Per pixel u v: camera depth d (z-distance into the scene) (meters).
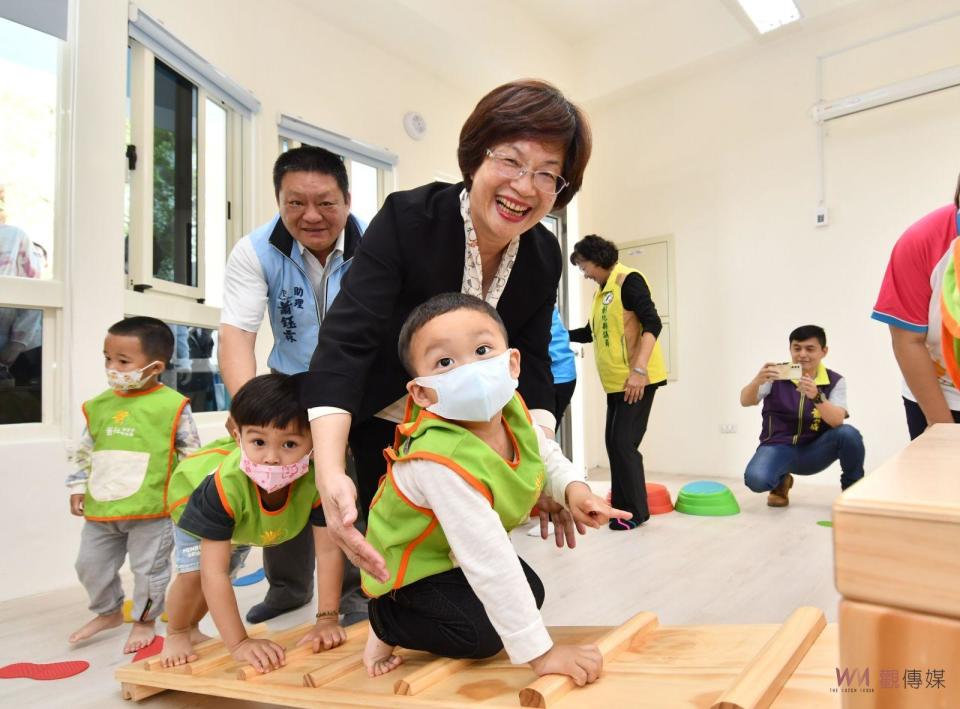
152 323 1.81
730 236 4.46
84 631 1.69
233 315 1.63
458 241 1.14
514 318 1.27
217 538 1.22
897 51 3.82
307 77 3.45
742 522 2.93
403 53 3.98
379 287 1.10
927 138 3.71
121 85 2.40
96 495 1.70
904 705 0.31
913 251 1.38
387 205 1.15
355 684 1.00
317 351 1.07
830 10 3.88
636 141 4.93
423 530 0.96
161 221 2.69
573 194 1.15
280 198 1.61
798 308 4.17
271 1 3.25
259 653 1.19
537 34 4.59
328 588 1.33
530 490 0.97
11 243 2.15
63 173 2.26
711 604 1.84
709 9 4.38
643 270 4.86
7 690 1.41
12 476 2.07
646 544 2.56
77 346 2.24
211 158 2.98
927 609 0.31
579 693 0.79
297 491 1.30
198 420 2.83
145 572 1.69
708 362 4.54
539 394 1.28
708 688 0.74
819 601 1.83
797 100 4.18
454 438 0.92
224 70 2.96
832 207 4.04
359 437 1.32
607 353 2.95
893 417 3.81
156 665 1.32
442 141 4.31
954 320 1.25
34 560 2.11
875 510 0.33
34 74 2.21
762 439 3.32
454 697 0.86
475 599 0.99
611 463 2.95
